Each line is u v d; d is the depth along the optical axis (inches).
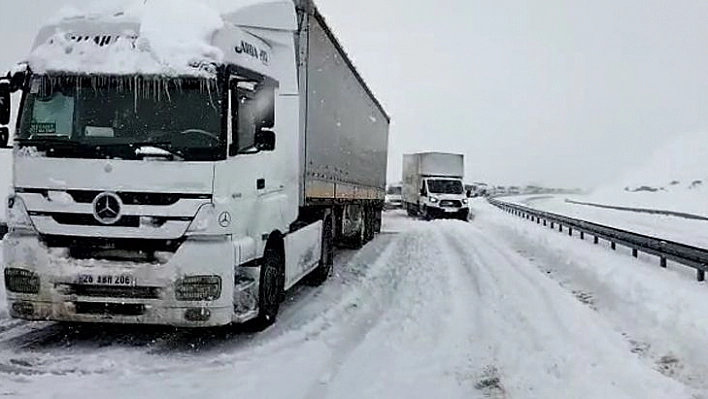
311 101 479.5
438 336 364.2
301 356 321.1
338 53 608.1
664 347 334.6
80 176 301.9
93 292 304.2
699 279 491.2
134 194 300.8
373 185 1003.3
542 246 799.7
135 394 258.8
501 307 442.6
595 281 530.0
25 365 292.7
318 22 499.8
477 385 280.8
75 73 311.6
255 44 359.9
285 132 402.3
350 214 780.6
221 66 314.2
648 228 1222.9
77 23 323.3
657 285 466.3
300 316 410.3
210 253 304.2
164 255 303.6
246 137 335.6
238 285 327.6
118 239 302.8
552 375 293.3
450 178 1676.9
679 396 262.2
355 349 337.4
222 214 306.3
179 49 313.4
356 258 728.3
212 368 297.6
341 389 273.3
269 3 377.4
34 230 305.3
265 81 357.4
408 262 693.9
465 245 900.6
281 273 400.8
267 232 365.4
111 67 311.6
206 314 304.5
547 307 442.9
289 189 412.8
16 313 310.2
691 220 1486.2
